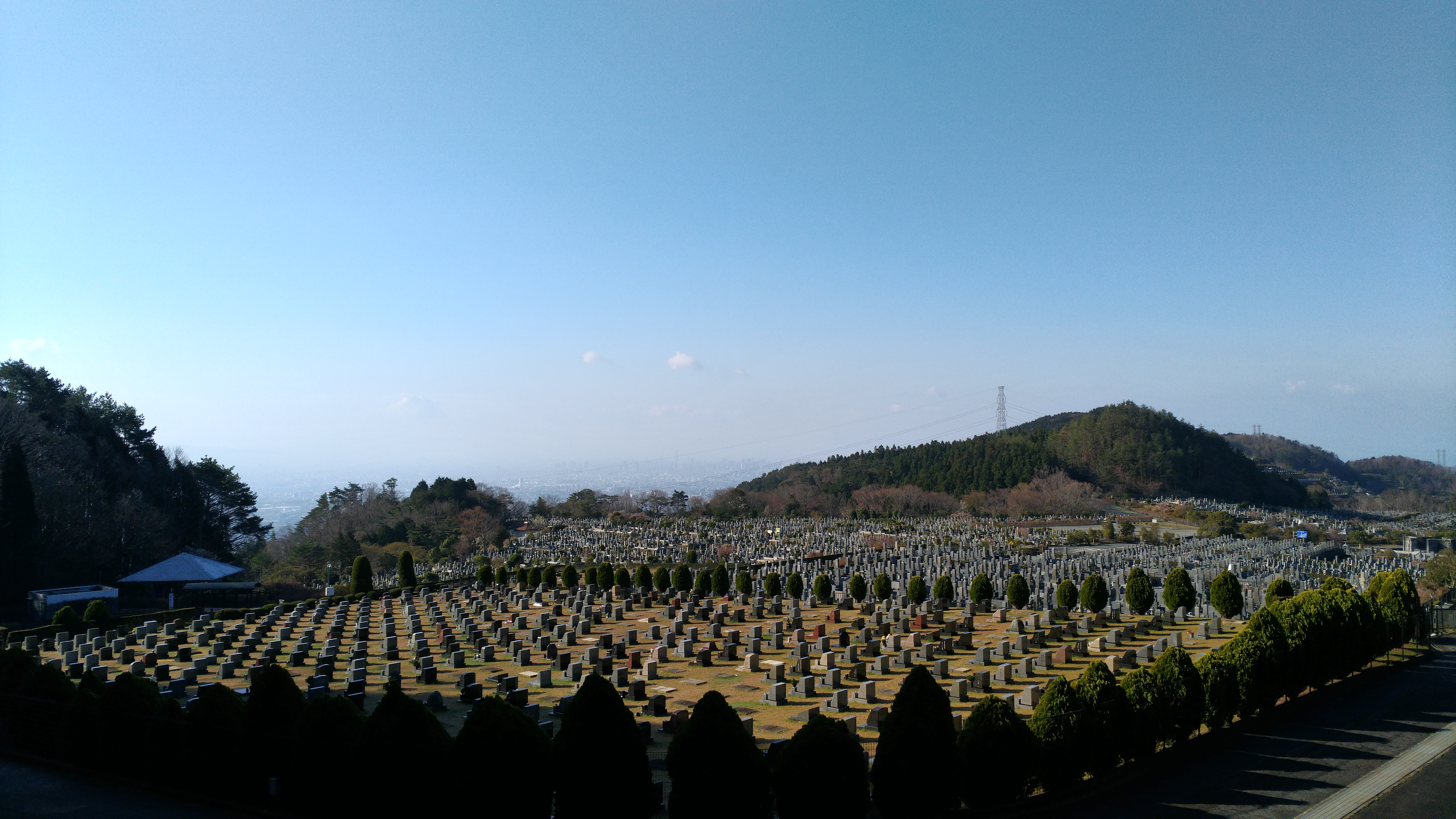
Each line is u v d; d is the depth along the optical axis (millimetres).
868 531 94625
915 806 13234
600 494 186625
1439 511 143000
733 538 89125
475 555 81750
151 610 54375
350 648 33219
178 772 14852
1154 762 16578
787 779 12664
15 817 13828
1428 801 14664
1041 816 13961
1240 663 19047
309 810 13516
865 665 25281
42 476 60000
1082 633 32781
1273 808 14391
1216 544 79312
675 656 29875
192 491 86750
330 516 108375
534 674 27438
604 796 12422
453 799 12289
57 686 17594
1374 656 24531
